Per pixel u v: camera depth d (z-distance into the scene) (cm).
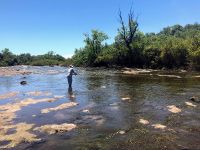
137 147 1119
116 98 2262
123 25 8088
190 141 1173
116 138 1234
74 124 1467
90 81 3766
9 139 1238
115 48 8488
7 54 17388
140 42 8019
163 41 7819
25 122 1523
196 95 2319
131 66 8019
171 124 1437
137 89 2777
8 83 3853
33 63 15725
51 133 1318
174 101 2066
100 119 1570
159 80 3653
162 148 1101
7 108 1917
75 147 1133
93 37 9738
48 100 2208
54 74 5775
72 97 2356
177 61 6500
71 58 13238
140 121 1507
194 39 6153
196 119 1529
